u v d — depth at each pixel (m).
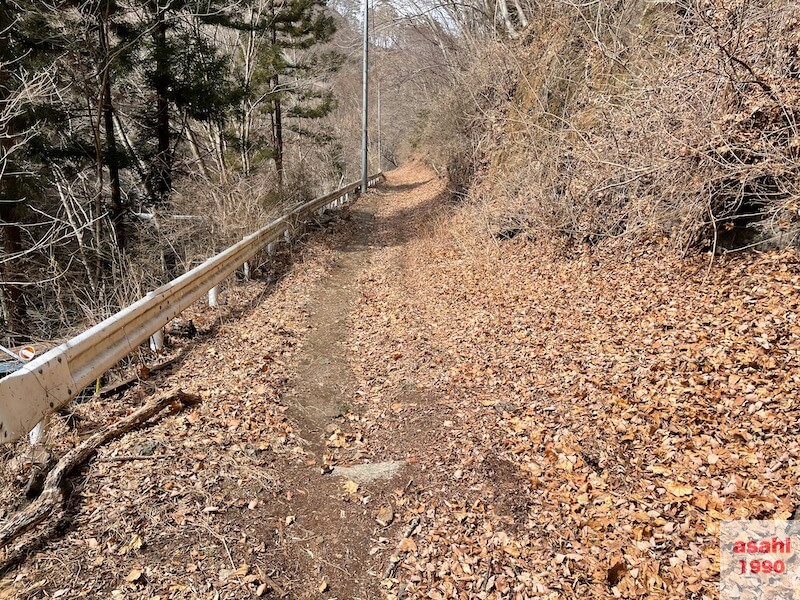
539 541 3.53
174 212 11.87
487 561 3.45
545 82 12.58
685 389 4.64
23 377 3.85
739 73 5.95
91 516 3.57
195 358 6.45
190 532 3.57
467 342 7.37
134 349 5.98
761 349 4.79
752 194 6.12
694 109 6.50
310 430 5.23
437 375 6.45
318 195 21.95
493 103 16.12
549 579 3.22
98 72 10.45
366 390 6.26
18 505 3.59
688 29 7.71
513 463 4.41
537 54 13.85
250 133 19.25
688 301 6.19
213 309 8.48
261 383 5.85
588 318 6.88
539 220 9.84
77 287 9.98
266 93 17.14
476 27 20.42
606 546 3.34
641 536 3.34
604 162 7.74
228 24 13.87
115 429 4.45
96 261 10.89
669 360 5.18
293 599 3.23
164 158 12.81
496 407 5.38
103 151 11.03
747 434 3.92
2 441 3.52
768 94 5.66
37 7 9.52
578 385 5.37
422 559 3.55
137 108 12.52
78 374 4.63
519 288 8.89
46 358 4.21
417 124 40.56
